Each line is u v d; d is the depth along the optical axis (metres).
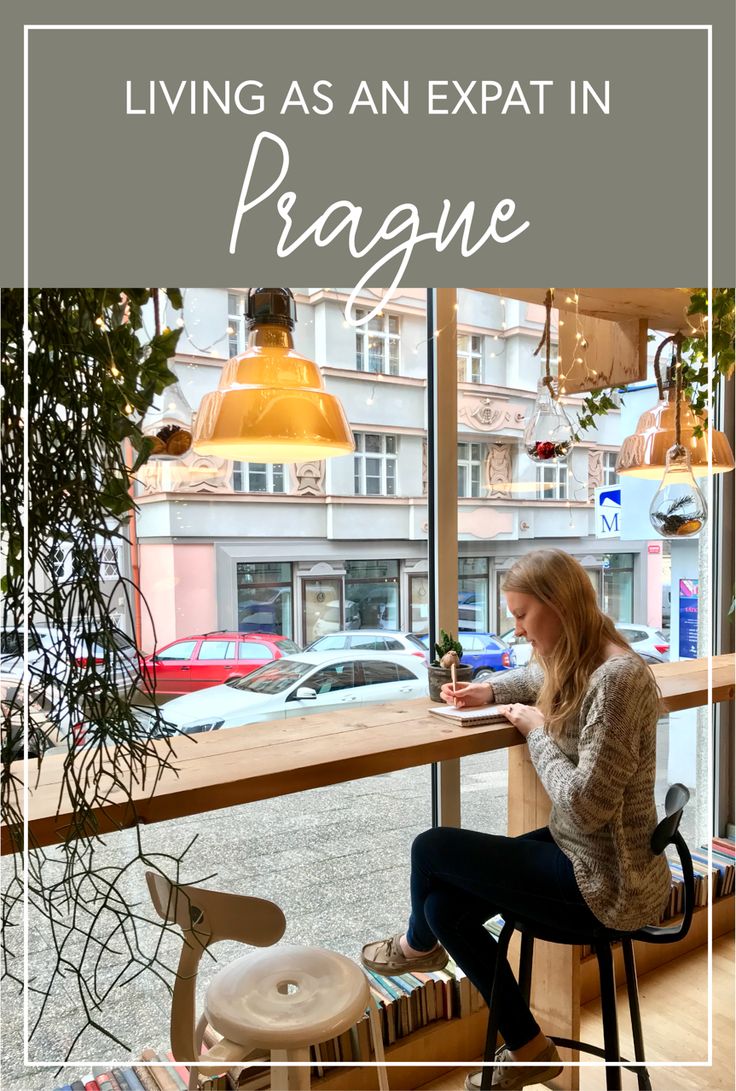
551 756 1.61
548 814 2.01
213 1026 1.32
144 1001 1.84
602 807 1.49
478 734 1.73
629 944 1.67
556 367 2.32
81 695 0.93
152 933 1.86
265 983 1.41
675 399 2.23
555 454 2.00
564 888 1.57
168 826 1.93
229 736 1.72
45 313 0.86
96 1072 1.74
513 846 1.67
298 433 1.34
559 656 1.71
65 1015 1.72
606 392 2.61
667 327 2.42
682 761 3.18
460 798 2.36
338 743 1.65
